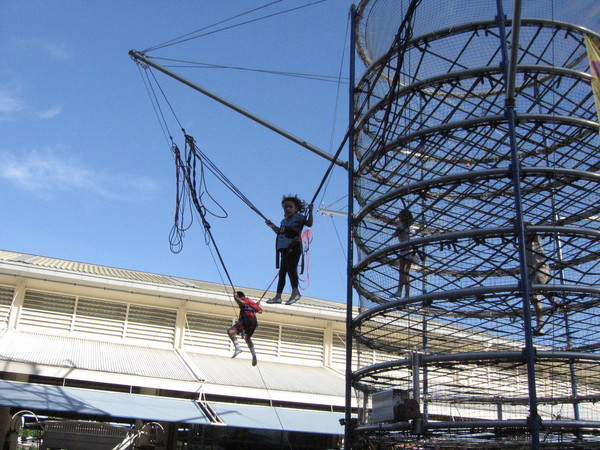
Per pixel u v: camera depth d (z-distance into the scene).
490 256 13.80
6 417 21.38
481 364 13.48
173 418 19.08
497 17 14.23
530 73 14.39
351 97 17.20
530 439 13.66
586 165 15.40
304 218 14.09
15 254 29.36
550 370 16.80
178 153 14.83
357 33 18.09
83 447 22.64
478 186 13.91
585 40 13.12
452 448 14.09
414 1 11.38
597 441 13.46
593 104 15.29
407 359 13.64
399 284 14.82
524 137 14.41
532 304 14.60
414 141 15.12
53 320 23.83
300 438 25.05
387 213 16.12
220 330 26.11
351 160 16.61
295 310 26.69
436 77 14.31
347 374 15.07
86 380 20.34
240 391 22.02
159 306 25.53
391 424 13.71
